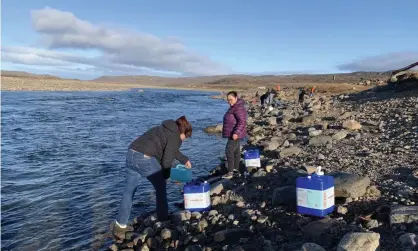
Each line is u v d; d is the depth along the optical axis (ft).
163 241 21.81
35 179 37.01
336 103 99.66
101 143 57.47
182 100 197.06
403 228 18.03
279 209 23.09
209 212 24.57
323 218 20.54
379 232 18.22
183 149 53.42
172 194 31.83
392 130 47.75
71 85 315.58
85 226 25.50
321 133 50.16
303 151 40.50
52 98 165.17
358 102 93.76
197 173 40.24
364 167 30.73
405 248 15.97
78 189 33.83
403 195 22.62
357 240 15.48
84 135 65.31
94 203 30.14
